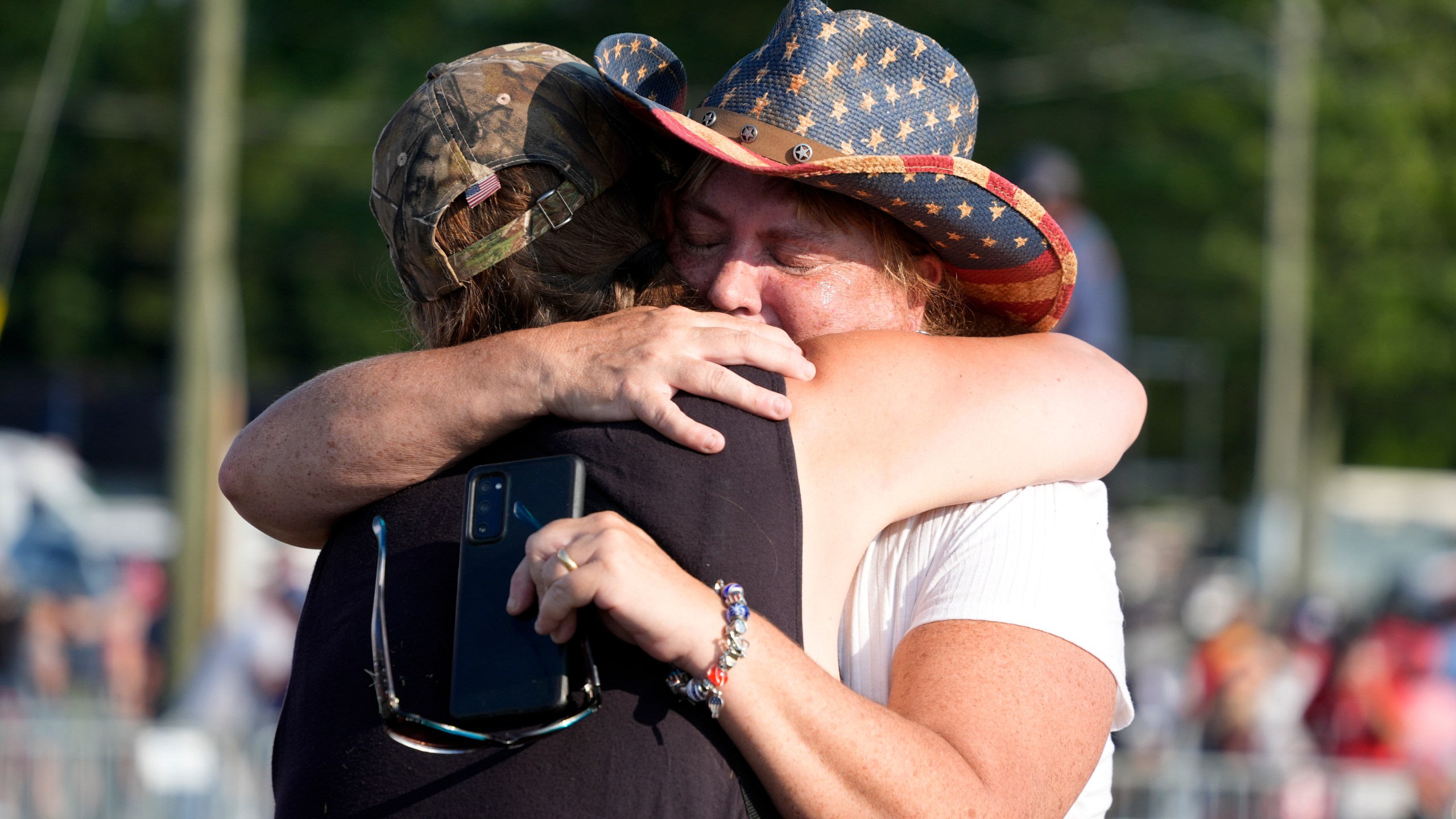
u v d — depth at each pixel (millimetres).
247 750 10891
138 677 18703
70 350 39500
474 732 2359
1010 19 38469
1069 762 2473
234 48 20500
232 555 19281
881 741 2293
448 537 2594
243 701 13938
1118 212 39688
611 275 2980
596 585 2254
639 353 2596
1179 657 17500
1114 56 37625
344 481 2715
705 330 2635
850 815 2271
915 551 2707
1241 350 41375
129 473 31641
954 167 2885
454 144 2822
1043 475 2721
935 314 3270
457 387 2676
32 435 31609
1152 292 40625
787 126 3004
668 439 2527
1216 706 14836
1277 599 24281
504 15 36062
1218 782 11203
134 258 39531
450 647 2475
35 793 10664
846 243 3037
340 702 2533
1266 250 38062
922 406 2689
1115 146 39344
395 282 3439
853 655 2711
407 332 3279
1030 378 2779
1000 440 2686
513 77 2902
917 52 3096
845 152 3006
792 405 2604
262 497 2809
